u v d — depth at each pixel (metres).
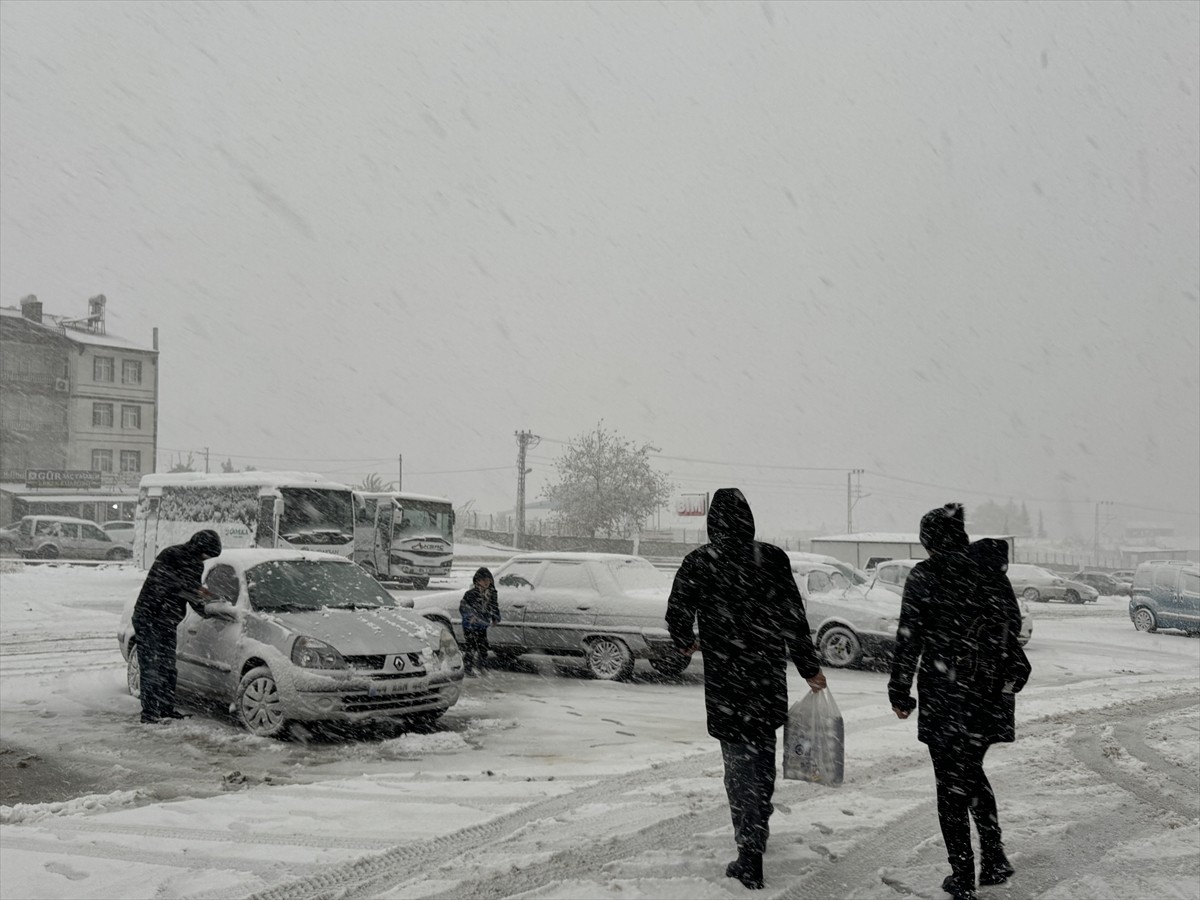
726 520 4.89
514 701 10.74
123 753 7.82
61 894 4.68
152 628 8.89
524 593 13.05
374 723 8.96
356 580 10.02
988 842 4.86
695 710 10.28
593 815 6.03
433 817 6.01
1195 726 9.75
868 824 5.93
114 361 62.72
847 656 14.27
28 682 11.23
